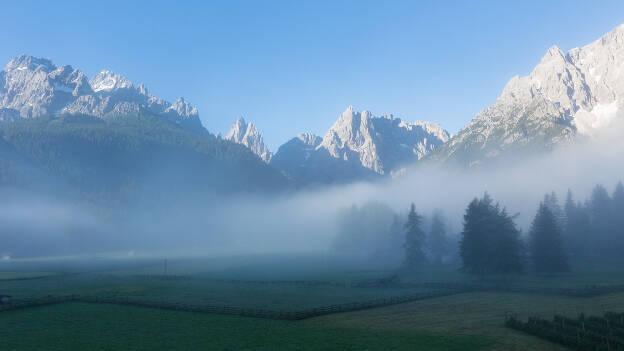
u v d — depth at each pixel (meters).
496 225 92.81
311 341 42.91
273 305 64.12
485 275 92.56
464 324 48.41
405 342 41.44
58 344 43.03
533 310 54.66
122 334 46.91
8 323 52.75
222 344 42.44
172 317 55.69
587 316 49.03
